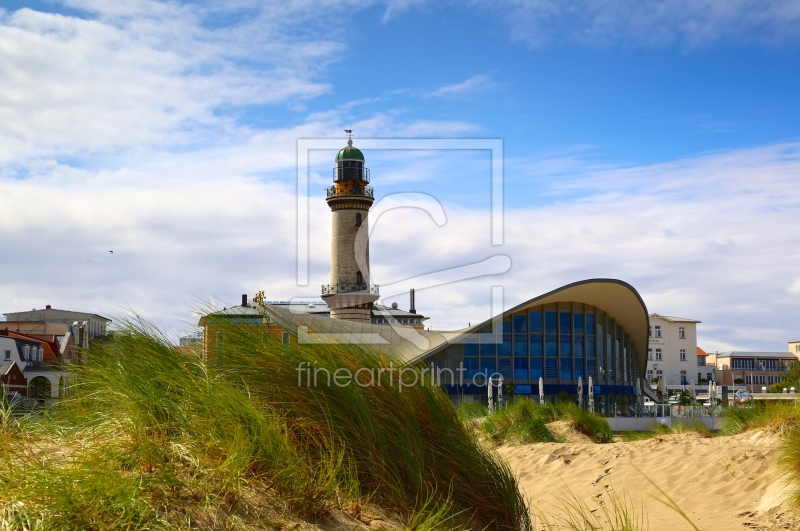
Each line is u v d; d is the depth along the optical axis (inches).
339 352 195.5
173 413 165.3
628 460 408.8
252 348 187.8
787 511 278.4
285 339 197.6
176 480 136.7
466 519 185.2
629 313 1978.3
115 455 144.8
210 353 189.2
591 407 1546.5
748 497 308.3
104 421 172.4
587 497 348.5
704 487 333.4
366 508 164.4
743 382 4318.4
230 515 135.6
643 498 333.1
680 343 4072.3
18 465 141.0
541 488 384.8
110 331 193.2
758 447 382.3
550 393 1790.1
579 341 1866.4
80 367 194.9
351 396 183.6
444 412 209.9
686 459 380.8
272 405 178.2
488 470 205.3
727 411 591.2
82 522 120.5
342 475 169.0
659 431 652.7
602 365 1931.6
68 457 149.0
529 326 1815.9
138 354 184.4
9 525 117.8
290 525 140.9
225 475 145.0
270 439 158.7
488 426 641.0
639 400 2113.7
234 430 158.2
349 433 180.5
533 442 593.9
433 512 174.9
